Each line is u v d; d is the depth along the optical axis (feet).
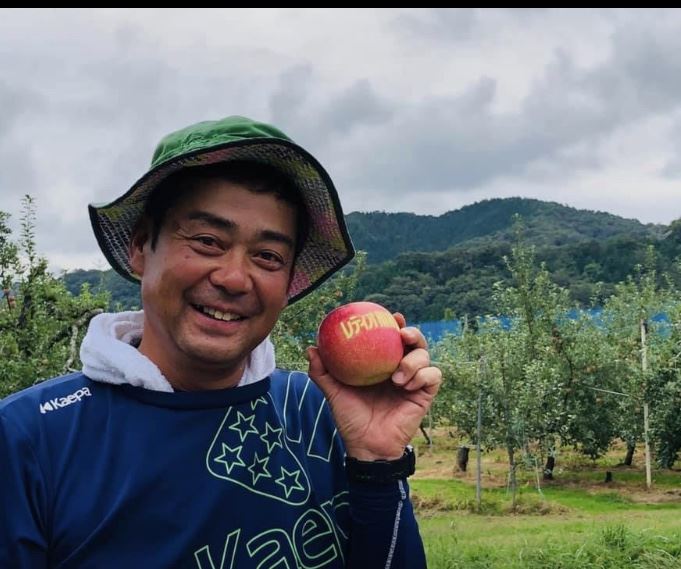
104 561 5.34
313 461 6.64
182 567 5.48
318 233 6.86
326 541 6.32
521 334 65.92
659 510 47.93
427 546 30.04
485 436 60.44
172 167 5.70
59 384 6.01
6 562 5.15
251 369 6.48
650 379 61.87
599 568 24.97
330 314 7.21
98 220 6.41
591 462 74.13
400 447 6.72
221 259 5.78
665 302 76.23
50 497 5.42
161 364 6.14
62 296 37.47
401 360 6.84
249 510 5.86
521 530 36.50
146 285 5.99
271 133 5.95
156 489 5.58
